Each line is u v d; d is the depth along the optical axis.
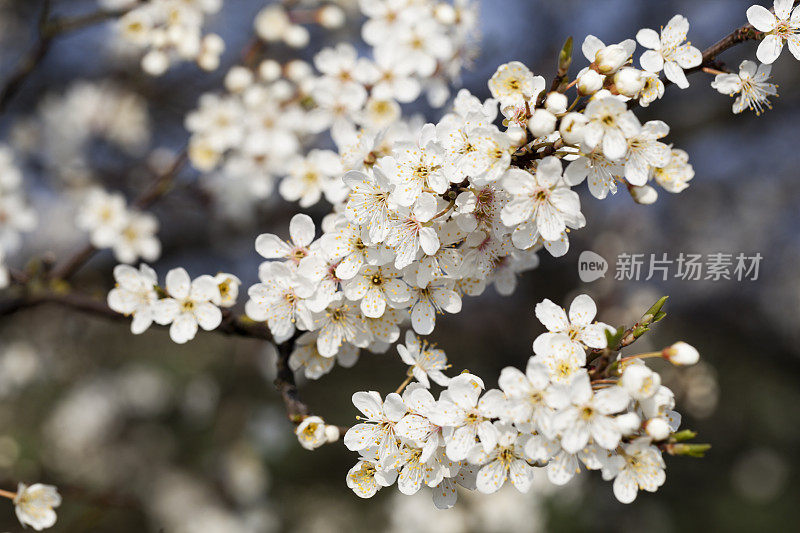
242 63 0.81
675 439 0.57
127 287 0.63
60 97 1.17
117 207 0.77
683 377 1.09
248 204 0.99
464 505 1.01
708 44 1.32
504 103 0.59
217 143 0.78
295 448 1.47
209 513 1.27
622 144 0.57
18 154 1.06
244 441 1.29
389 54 0.69
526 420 0.57
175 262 1.29
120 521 1.30
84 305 0.71
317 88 0.69
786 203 1.45
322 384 1.53
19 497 0.65
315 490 1.46
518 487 0.58
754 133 1.44
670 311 1.45
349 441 0.59
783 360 1.56
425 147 0.58
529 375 0.57
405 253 0.59
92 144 1.12
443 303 0.60
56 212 1.20
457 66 0.71
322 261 0.60
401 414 0.58
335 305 0.60
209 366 1.49
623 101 0.58
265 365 1.25
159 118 1.20
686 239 1.35
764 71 0.61
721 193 1.44
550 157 0.57
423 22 0.70
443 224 0.59
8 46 1.19
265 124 0.77
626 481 0.57
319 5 0.97
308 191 0.68
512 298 1.44
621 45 0.59
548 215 0.58
